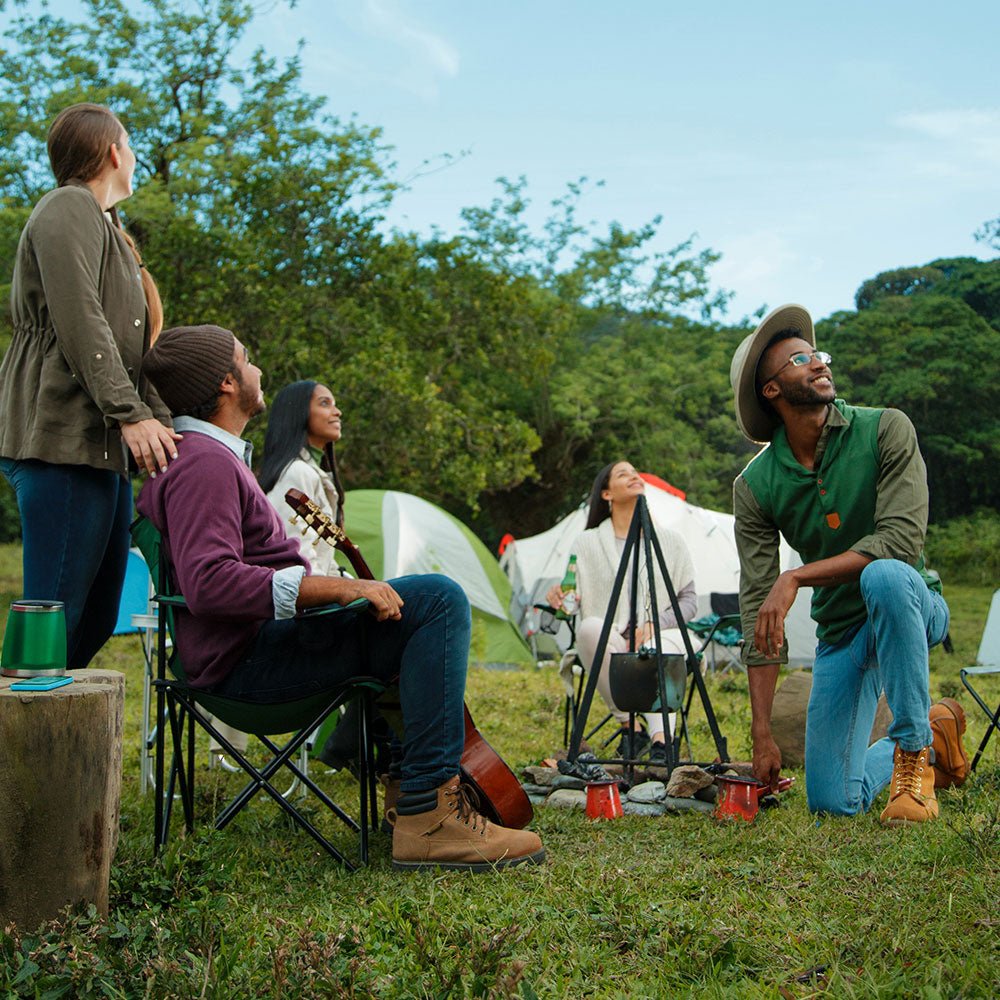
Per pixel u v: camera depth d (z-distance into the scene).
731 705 6.79
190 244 17.00
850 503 3.71
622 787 4.08
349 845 3.30
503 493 30.53
